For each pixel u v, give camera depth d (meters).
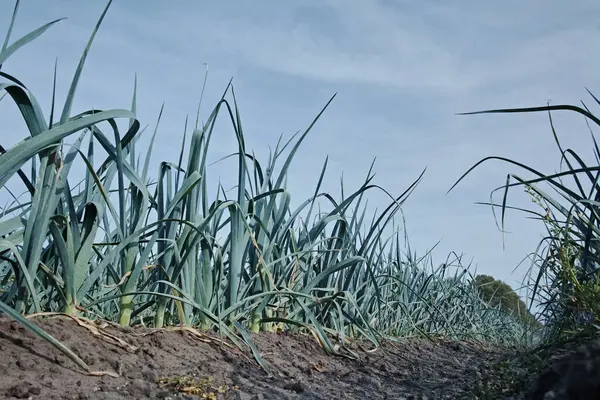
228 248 4.96
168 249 4.11
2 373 2.73
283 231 5.16
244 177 4.58
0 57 2.85
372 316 6.54
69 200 3.44
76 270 3.48
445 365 5.94
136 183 3.81
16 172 3.00
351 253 6.04
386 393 4.25
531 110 2.93
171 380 3.26
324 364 4.73
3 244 2.92
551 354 3.98
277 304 5.30
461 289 8.62
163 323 4.26
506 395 3.60
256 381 3.78
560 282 3.99
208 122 4.23
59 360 3.02
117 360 3.25
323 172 5.33
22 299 3.27
